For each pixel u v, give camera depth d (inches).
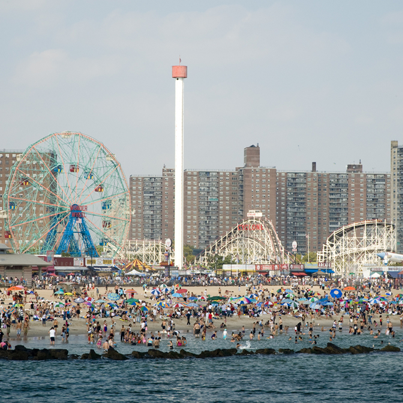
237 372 4672.7
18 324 5639.8
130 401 3890.3
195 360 5009.8
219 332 6437.0
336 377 4594.0
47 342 5403.5
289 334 6486.2
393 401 4005.9
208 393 4114.2
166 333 6136.8
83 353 5024.6
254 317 7244.1
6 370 4471.0
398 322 7509.8
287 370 4776.1
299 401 3988.7
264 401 3976.4
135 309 6835.6
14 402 3777.1
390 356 5388.8
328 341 6107.3
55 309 6624.0
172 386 4237.2
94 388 4111.7
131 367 4667.8
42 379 4269.2
